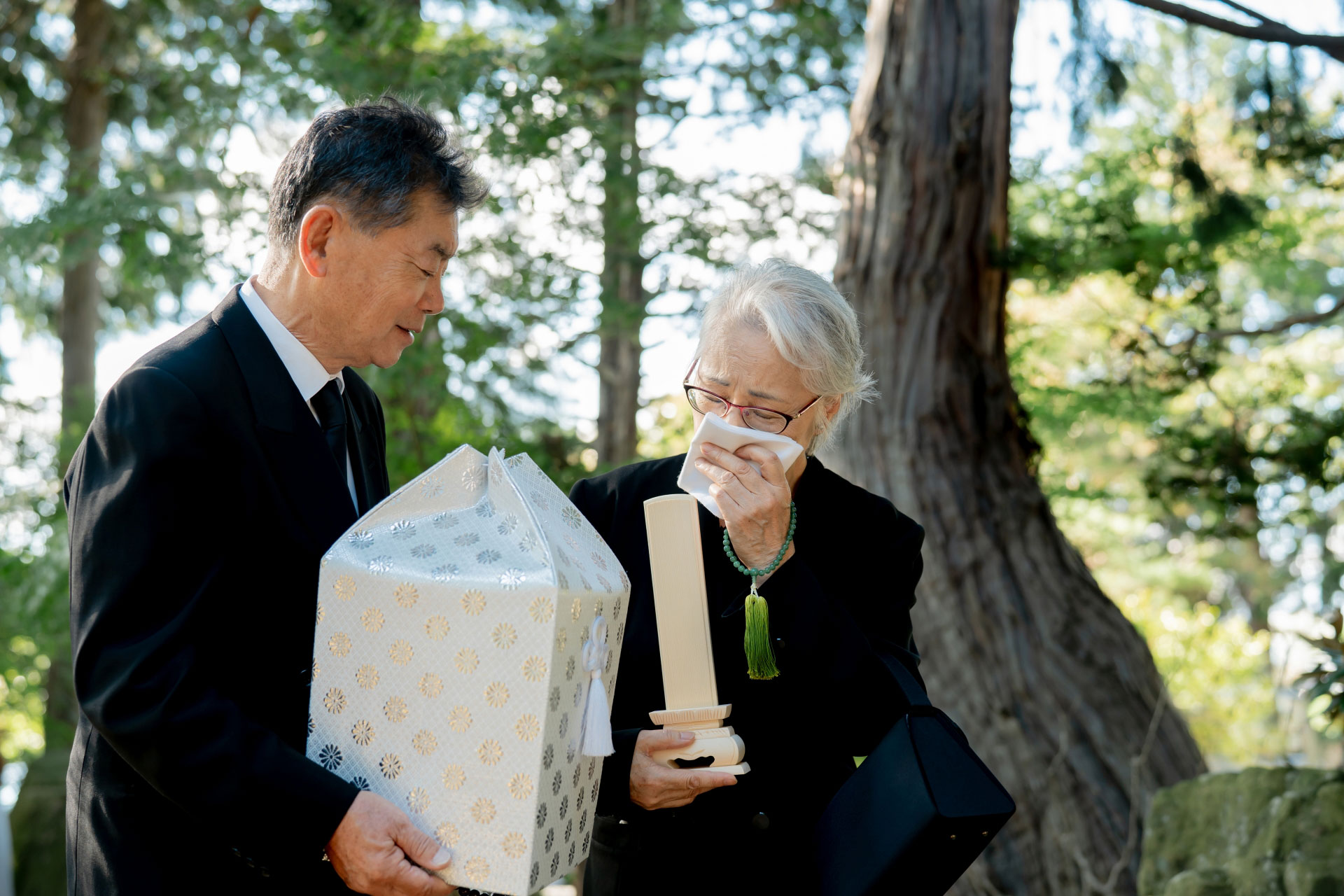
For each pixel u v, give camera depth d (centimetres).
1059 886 411
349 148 167
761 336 181
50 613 730
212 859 160
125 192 711
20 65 1013
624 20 777
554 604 144
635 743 175
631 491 203
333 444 186
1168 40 800
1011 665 450
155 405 156
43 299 1115
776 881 185
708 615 181
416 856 144
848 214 520
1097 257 580
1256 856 298
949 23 506
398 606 149
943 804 158
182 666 147
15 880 584
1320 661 326
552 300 732
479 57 629
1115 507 1225
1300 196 896
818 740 191
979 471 487
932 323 495
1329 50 476
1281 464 580
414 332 182
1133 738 442
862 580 202
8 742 1007
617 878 193
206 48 795
